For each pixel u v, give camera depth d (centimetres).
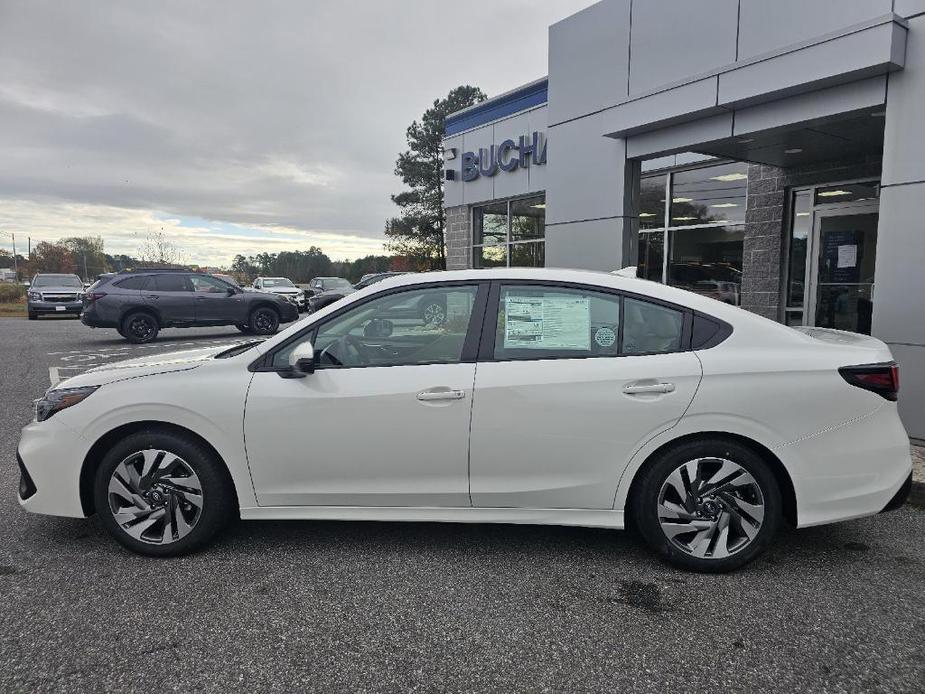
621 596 317
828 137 690
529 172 1459
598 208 841
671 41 753
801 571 341
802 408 322
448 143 1706
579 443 334
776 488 330
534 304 350
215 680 253
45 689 246
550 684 250
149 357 411
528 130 1451
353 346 358
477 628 289
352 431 344
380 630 288
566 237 892
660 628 288
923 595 316
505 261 1609
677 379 327
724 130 685
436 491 347
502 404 336
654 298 344
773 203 961
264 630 288
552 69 898
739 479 330
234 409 347
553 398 333
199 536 357
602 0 825
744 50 682
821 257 916
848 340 355
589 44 845
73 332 1842
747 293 1012
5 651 271
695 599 313
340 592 322
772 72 608
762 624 291
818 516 328
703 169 1083
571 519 344
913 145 535
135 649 273
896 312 551
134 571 344
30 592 321
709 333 337
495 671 258
